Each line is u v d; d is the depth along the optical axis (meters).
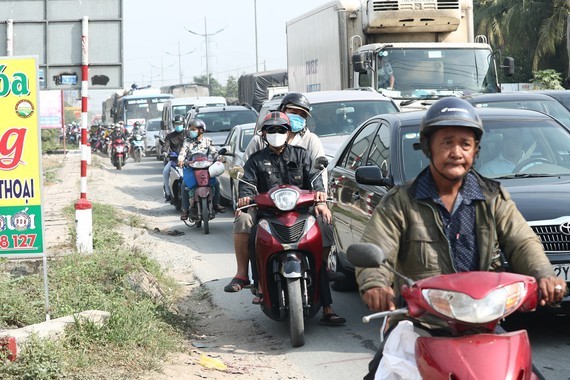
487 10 51.09
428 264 4.54
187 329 9.62
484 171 9.47
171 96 57.88
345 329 9.64
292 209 9.11
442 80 21.12
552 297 4.36
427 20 21.89
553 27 47.06
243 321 10.30
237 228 9.51
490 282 3.97
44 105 53.38
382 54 21.06
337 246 11.27
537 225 8.16
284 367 8.23
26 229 8.80
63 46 14.16
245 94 44.84
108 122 86.56
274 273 9.12
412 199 4.56
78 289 9.72
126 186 31.41
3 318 8.53
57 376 7.00
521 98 14.42
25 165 8.83
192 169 18.08
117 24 14.37
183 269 13.86
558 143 9.83
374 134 10.76
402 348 4.32
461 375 3.85
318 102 17.89
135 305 9.21
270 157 9.57
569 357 8.05
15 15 14.16
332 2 23.47
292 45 28.45
